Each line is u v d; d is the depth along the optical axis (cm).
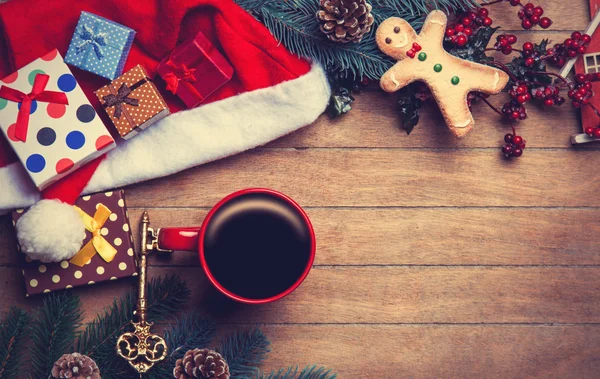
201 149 79
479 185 82
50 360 74
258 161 81
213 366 73
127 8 78
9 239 79
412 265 82
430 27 77
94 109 78
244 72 78
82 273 78
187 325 77
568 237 82
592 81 80
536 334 82
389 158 82
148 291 77
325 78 79
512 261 82
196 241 73
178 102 79
